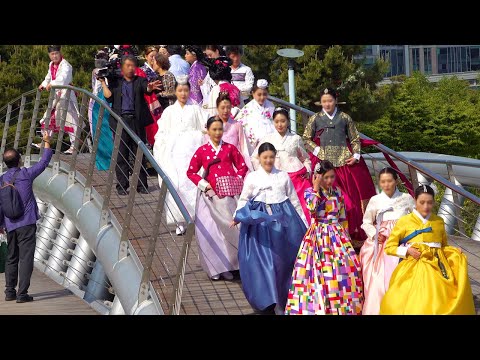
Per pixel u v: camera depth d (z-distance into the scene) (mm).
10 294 10344
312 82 24406
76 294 10992
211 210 8383
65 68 13891
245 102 12273
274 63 25906
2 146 15070
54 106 13047
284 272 7570
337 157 8797
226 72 11953
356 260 7441
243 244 7598
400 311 6918
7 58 26719
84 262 12242
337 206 7445
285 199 7754
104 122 12500
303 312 7242
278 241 7551
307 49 24969
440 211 13258
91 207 10648
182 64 13219
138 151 8914
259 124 10289
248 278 7508
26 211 10094
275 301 7352
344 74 24656
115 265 9125
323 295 7207
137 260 8930
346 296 7262
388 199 7656
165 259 9172
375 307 7297
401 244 7145
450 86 37062
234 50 12086
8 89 24781
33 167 10203
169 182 7969
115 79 11672
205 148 8531
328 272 7258
